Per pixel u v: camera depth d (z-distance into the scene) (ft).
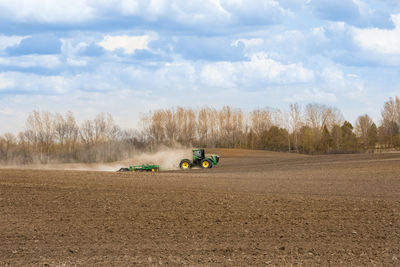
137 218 66.49
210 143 439.22
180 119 420.77
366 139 415.64
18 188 98.63
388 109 410.31
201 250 48.62
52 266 42.39
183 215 68.44
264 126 442.50
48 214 69.56
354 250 47.98
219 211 71.41
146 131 407.44
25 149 356.59
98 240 53.57
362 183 109.70
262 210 71.82
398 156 205.16
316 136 416.26
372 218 64.44
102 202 80.59
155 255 46.55
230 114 444.14
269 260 44.45
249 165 202.08
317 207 73.92
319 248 49.03
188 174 143.95
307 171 150.20
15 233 57.11
